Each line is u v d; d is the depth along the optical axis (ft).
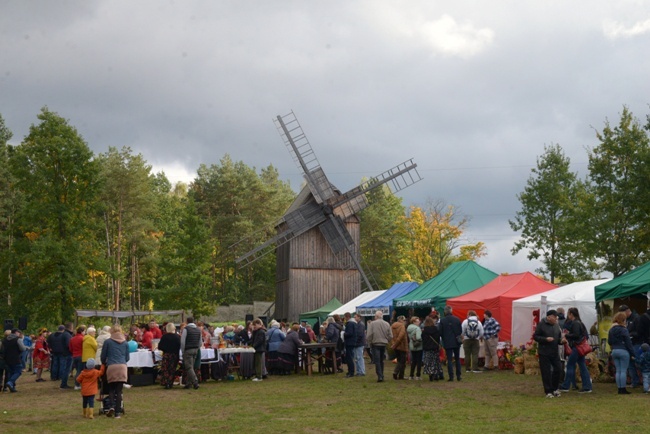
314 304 169.37
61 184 150.41
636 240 113.09
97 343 65.92
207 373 76.02
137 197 233.96
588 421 41.47
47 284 146.51
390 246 258.37
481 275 102.63
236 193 285.43
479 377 72.08
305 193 179.73
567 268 134.82
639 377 58.29
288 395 59.72
